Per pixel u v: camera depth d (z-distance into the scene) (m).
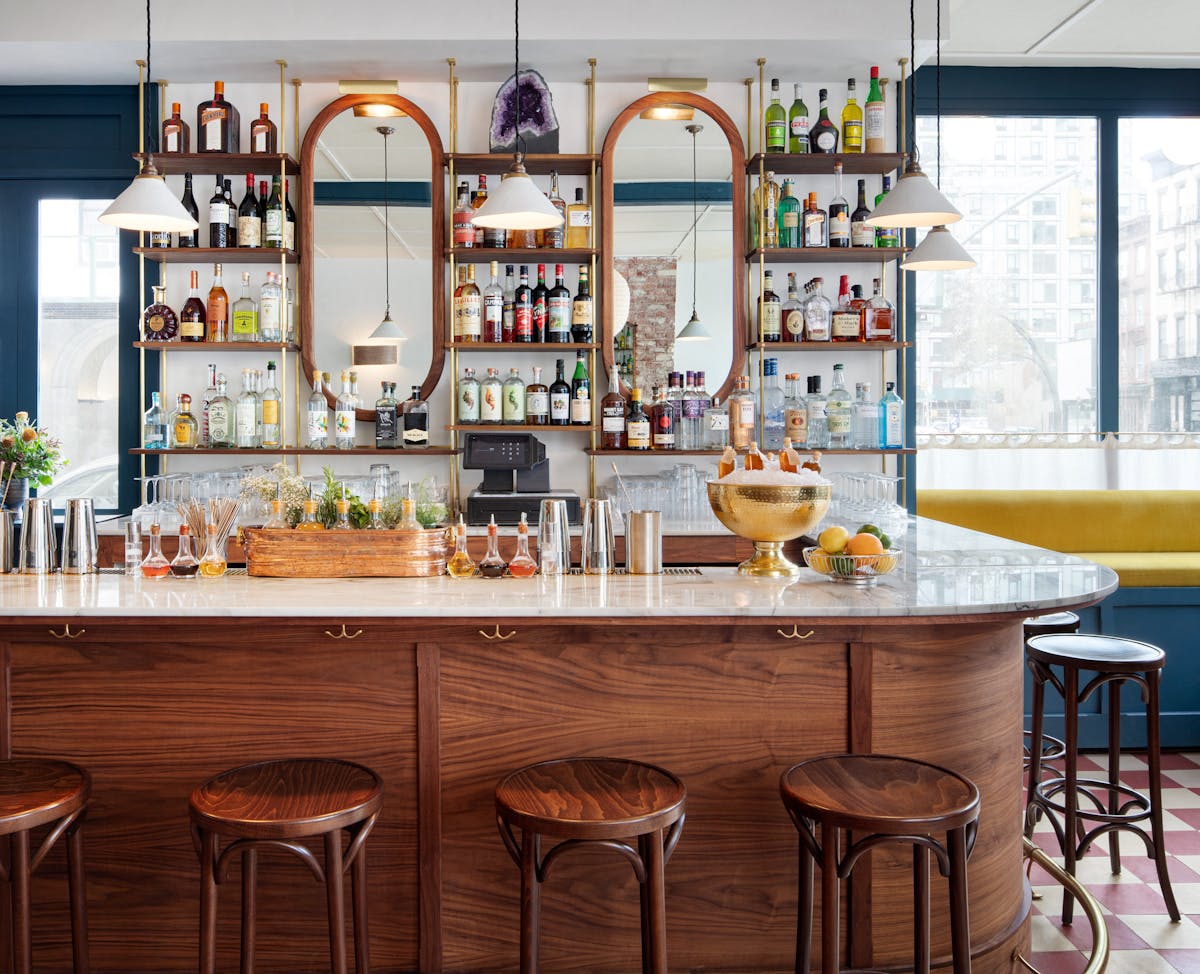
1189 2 4.00
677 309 4.19
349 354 4.14
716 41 3.84
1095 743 4.32
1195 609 4.29
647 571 2.58
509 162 4.08
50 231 4.35
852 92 4.12
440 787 2.16
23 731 2.17
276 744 2.16
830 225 4.13
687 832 2.18
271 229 4.05
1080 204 4.89
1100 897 2.89
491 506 3.95
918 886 1.83
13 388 4.35
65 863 2.21
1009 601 2.08
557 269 4.23
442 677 2.15
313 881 2.18
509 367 4.26
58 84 4.21
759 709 2.18
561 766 1.96
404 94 4.20
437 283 4.13
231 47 3.85
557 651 2.16
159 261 4.18
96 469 4.36
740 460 4.02
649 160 4.16
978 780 2.27
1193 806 3.64
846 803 1.75
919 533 3.56
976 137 4.88
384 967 2.18
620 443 4.14
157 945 2.20
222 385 4.06
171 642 2.16
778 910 2.20
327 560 2.52
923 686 2.20
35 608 2.08
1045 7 4.05
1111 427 4.86
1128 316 4.90
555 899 2.17
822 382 4.34
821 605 2.07
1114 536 4.70
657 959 1.73
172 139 4.01
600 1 3.82
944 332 4.94
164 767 2.17
